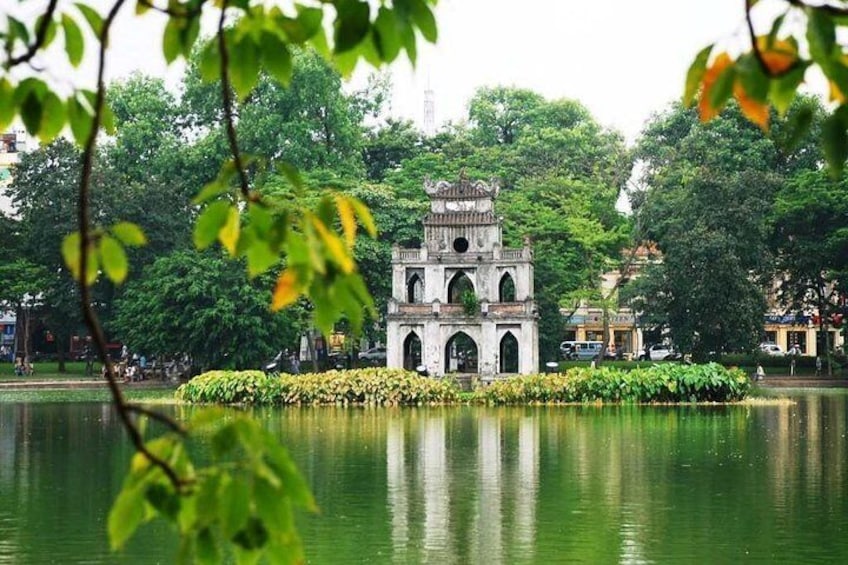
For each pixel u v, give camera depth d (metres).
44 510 25.56
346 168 88.06
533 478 30.66
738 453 36.41
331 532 23.06
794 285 87.50
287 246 5.25
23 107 5.50
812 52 4.70
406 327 73.56
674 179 89.81
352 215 5.38
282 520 4.76
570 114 106.62
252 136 85.12
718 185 82.88
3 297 82.94
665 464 33.53
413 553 21.03
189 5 5.32
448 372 74.50
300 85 86.56
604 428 45.88
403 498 27.34
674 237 81.56
